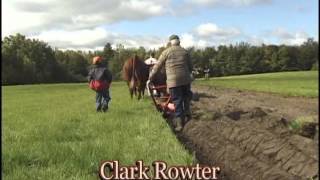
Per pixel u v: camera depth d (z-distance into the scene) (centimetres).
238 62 14150
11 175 704
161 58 1150
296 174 758
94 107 1883
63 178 686
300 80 5609
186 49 1165
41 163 791
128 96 2538
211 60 14062
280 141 897
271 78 7012
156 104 1498
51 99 2831
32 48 12925
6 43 12706
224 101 2061
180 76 1138
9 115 1698
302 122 998
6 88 5631
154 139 992
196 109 1606
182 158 796
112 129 1170
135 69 2056
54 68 13225
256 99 2323
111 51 12769
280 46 14050
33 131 1160
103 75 1656
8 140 1024
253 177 779
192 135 1128
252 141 942
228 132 1061
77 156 819
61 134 1095
